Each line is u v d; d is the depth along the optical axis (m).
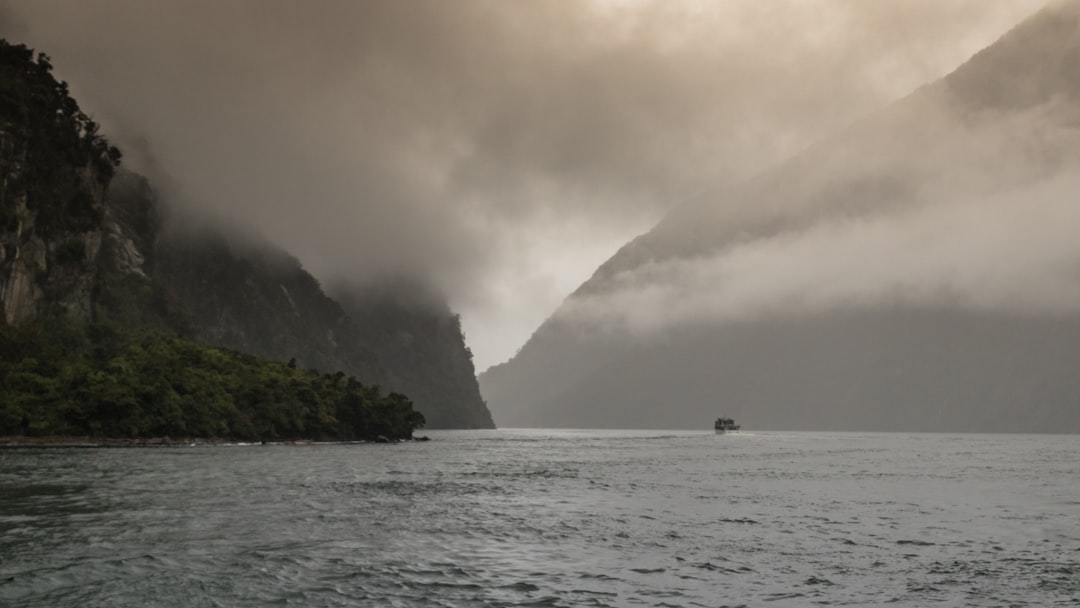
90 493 50.72
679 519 44.03
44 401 126.06
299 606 23.91
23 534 34.34
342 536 35.84
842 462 108.88
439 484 64.94
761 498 56.22
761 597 26.03
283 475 69.94
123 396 129.62
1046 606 25.17
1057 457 130.38
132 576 26.89
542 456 119.31
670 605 24.94
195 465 79.88
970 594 26.59
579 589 26.78
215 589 25.53
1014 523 43.53
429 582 27.33
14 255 156.00
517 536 37.16
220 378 154.25
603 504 51.41
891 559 32.38
